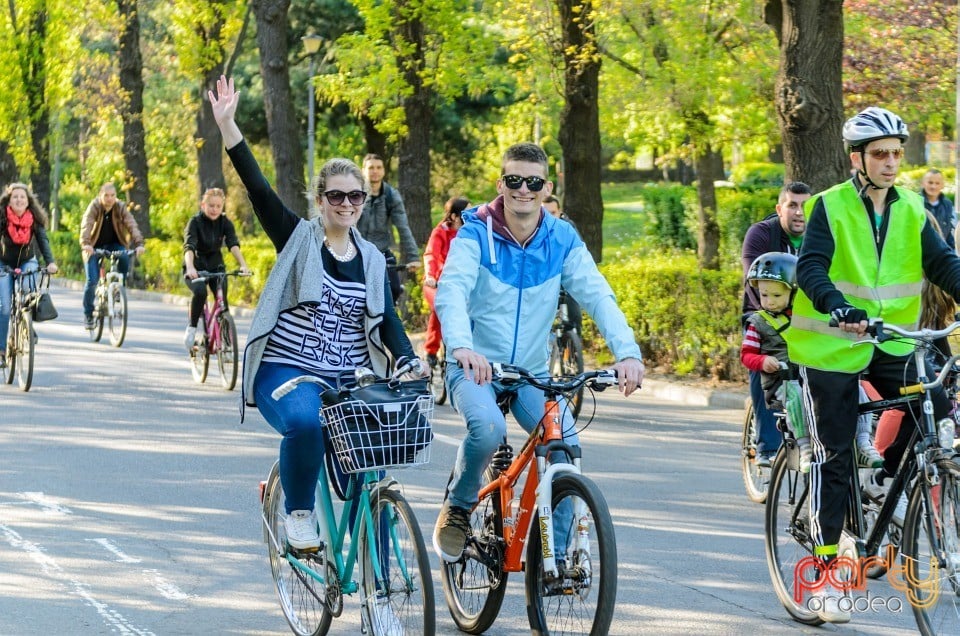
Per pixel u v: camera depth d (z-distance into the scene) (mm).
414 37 32531
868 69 34688
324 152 54594
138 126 51312
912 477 7758
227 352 19391
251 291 37406
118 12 50781
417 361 7230
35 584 9070
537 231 7629
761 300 10375
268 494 8227
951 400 7930
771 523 8812
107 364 22078
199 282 19734
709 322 20125
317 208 7488
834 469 7957
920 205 8086
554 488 7152
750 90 30875
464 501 7805
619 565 9891
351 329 7512
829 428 7969
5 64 53594
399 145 33594
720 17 30828
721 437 16047
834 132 18828
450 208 17734
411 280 27516
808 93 18719
